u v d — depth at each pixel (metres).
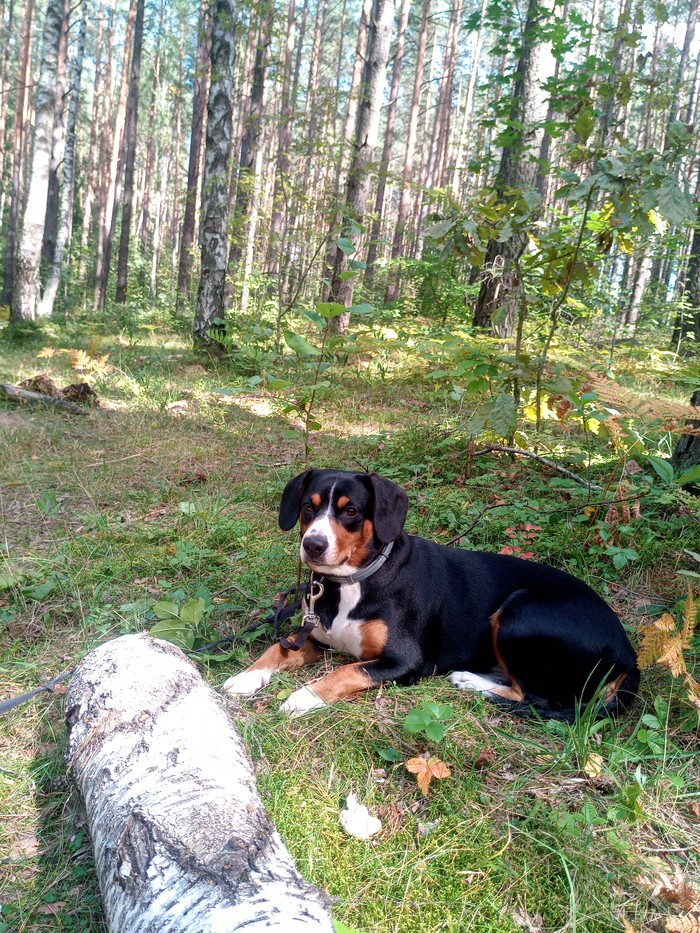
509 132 4.01
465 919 0.90
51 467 2.46
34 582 1.69
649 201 1.71
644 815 1.03
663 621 1.21
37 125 6.11
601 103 2.71
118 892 0.79
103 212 12.68
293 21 10.88
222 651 1.46
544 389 2.17
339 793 1.09
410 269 5.91
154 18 16.86
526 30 4.07
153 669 1.08
